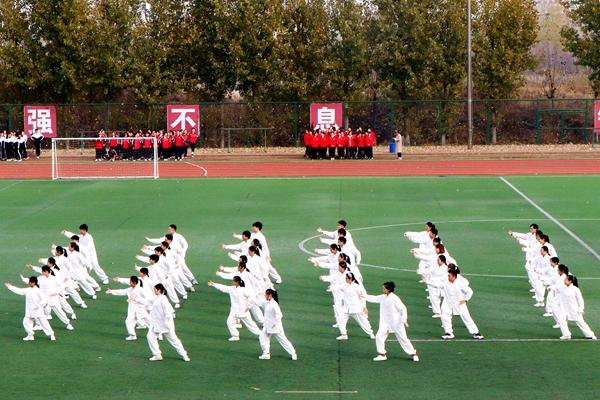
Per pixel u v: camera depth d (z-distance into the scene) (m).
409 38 105.88
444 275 34.69
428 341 32.62
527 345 31.95
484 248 48.16
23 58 101.12
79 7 100.56
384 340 30.41
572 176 76.19
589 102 109.94
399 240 50.59
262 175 79.19
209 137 104.38
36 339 33.38
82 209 61.94
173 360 30.72
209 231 53.56
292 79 104.19
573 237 50.72
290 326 34.72
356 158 92.00
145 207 62.59
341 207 61.84
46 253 47.97
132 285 33.53
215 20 103.00
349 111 105.50
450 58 105.94
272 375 29.05
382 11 106.19
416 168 83.12
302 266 44.66
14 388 28.05
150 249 39.31
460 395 27.03
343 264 33.16
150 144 92.56
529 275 38.28
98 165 88.19
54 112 99.25
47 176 79.94
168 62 105.62
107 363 30.45
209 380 28.64
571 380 28.23
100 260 46.28
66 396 27.30
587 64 105.31
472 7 106.62
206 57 104.69
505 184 71.88
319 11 105.31
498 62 107.00
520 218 56.84
